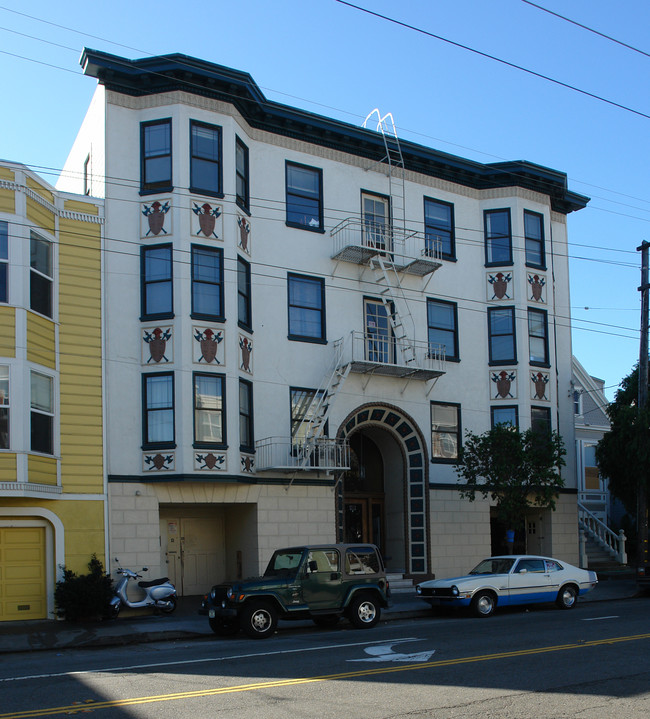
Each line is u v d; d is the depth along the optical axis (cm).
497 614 1978
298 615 1633
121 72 2225
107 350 2128
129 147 2244
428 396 2686
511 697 958
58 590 1923
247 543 2323
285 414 2381
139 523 2094
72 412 2047
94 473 2053
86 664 1296
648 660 1195
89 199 2161
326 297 2534
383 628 1708
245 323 2333
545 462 2394
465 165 2870
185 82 2261
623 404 3322
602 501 3688
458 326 2800
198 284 2216
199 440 2150
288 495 2347
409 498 2655
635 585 2697
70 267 2105
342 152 2652
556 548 2894
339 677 1091
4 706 951
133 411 2141
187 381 2147
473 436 2488
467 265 2866
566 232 3156
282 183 2506
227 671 1166
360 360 2455
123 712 909
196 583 2403
